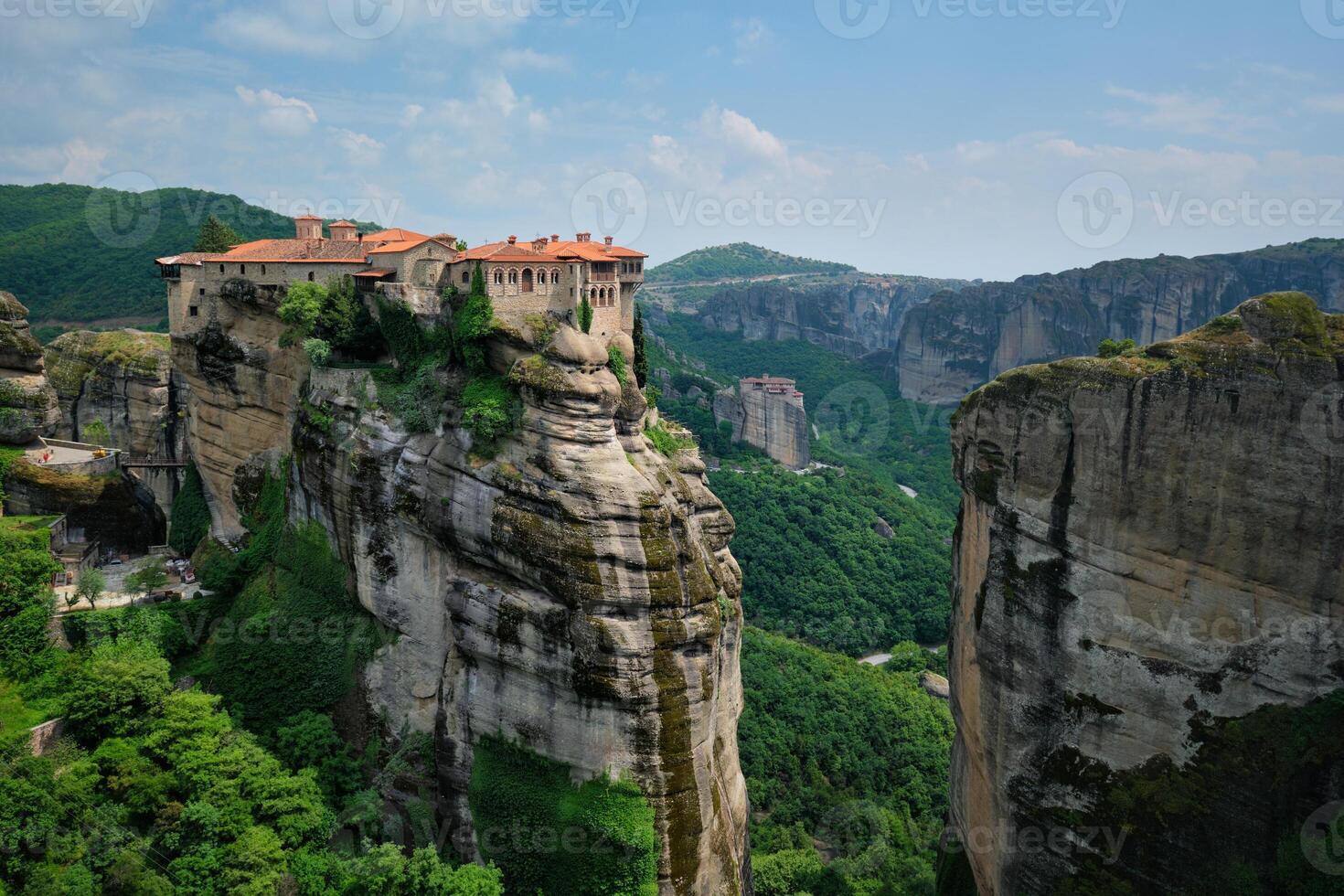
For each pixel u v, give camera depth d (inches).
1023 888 1715.1
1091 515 1589.6
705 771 2066.9
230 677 2309.3
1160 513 1524.4
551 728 2030.0
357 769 2234.3
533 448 2052.2
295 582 2439.7
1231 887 1488.7
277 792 1999.3
